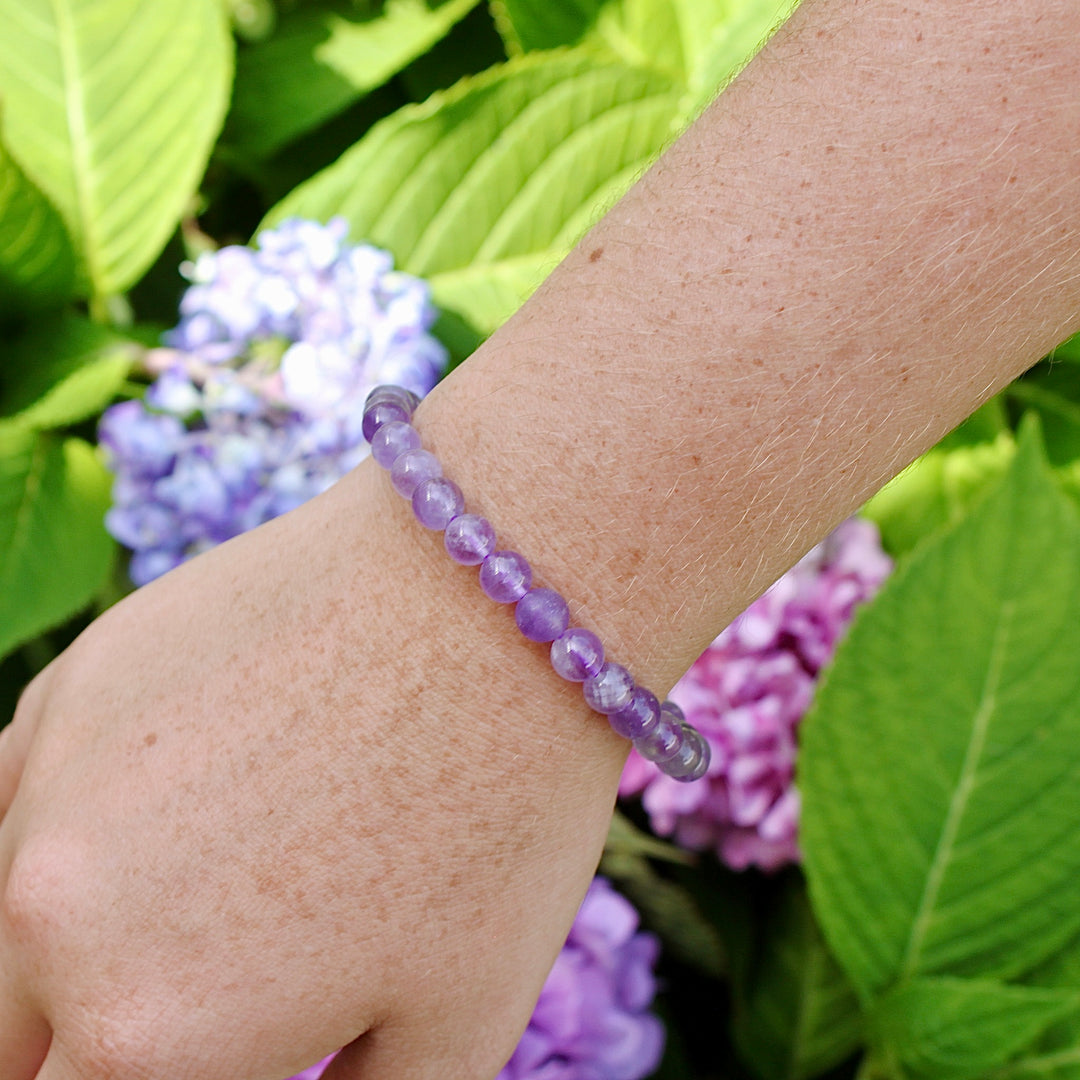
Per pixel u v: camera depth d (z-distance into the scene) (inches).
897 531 17.6
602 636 10.0
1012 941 14.5
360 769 9.9
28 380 15.8
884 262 9.2
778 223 9.3
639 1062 14.4
